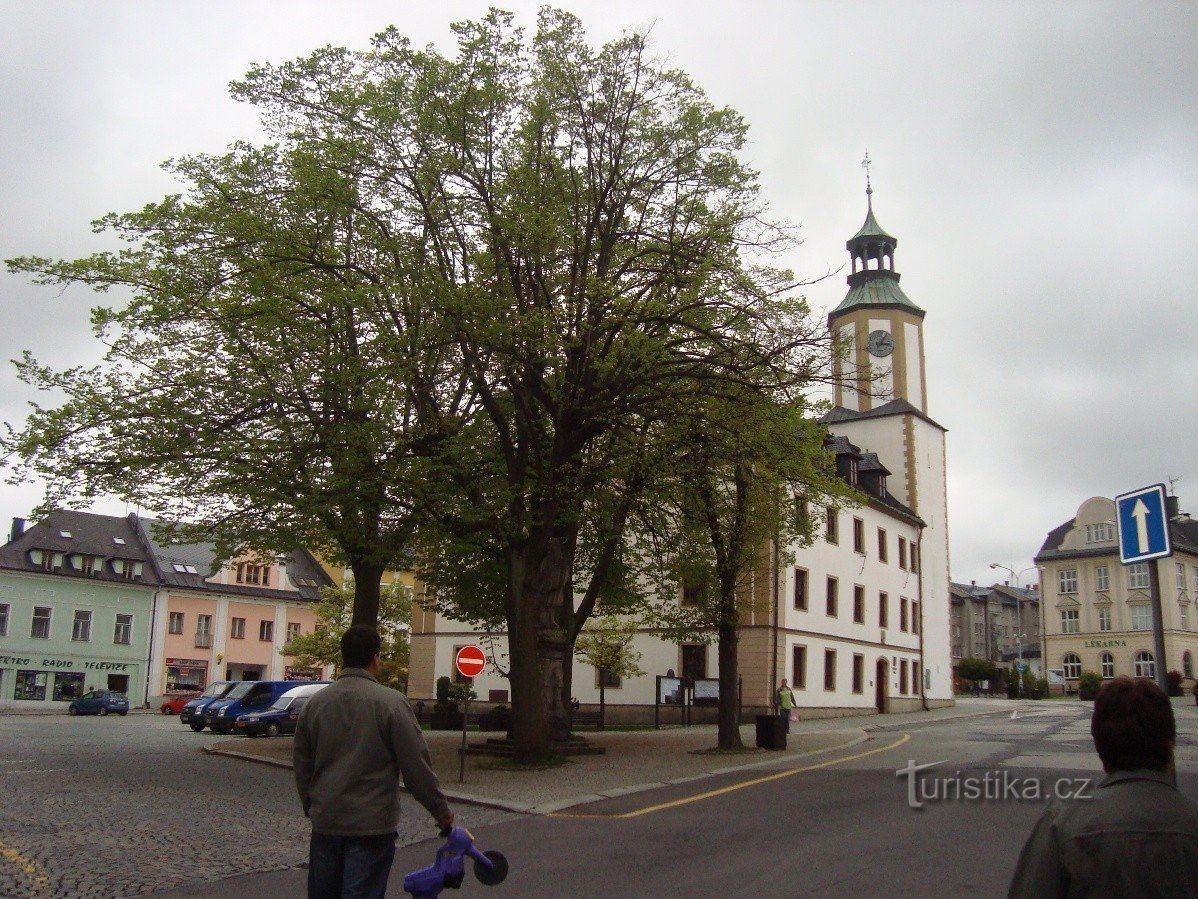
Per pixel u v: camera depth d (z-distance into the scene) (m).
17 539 62.69
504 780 17.73
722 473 21.89
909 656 54.03
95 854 10.62
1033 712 44.78
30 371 21.38
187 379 21.80
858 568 49.00
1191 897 3.01
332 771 5.42
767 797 14.93
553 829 12.41
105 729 37.22
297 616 73.44
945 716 44.38
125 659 64.75
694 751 23.53
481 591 28.12
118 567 65.56
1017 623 125.00
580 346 19.33
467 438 20.39
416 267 19.86
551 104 20.78
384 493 20.75
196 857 10.62
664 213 21.67
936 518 58.84
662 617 25.19
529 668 20.11
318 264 20.27
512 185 20.22
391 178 20.48
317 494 20.56
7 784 16.55
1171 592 75.06
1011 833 11.11
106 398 21.52
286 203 20.98
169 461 21.28
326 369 20.75
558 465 20.53
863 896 8.34
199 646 68.31
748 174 21.39
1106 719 3.38
